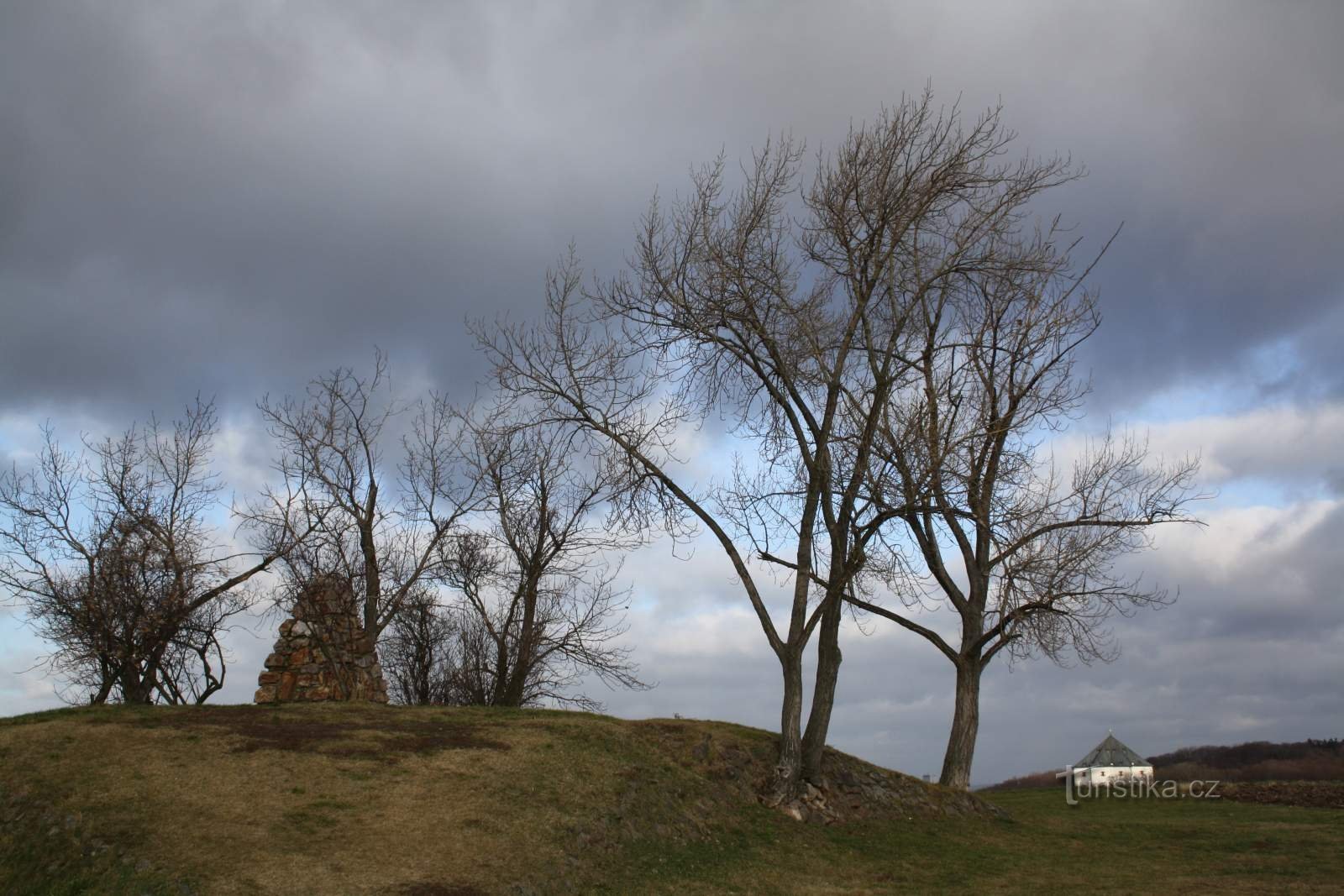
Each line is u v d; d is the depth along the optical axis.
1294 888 15.80
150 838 13.09
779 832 19.41
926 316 25.06
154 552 27.23
